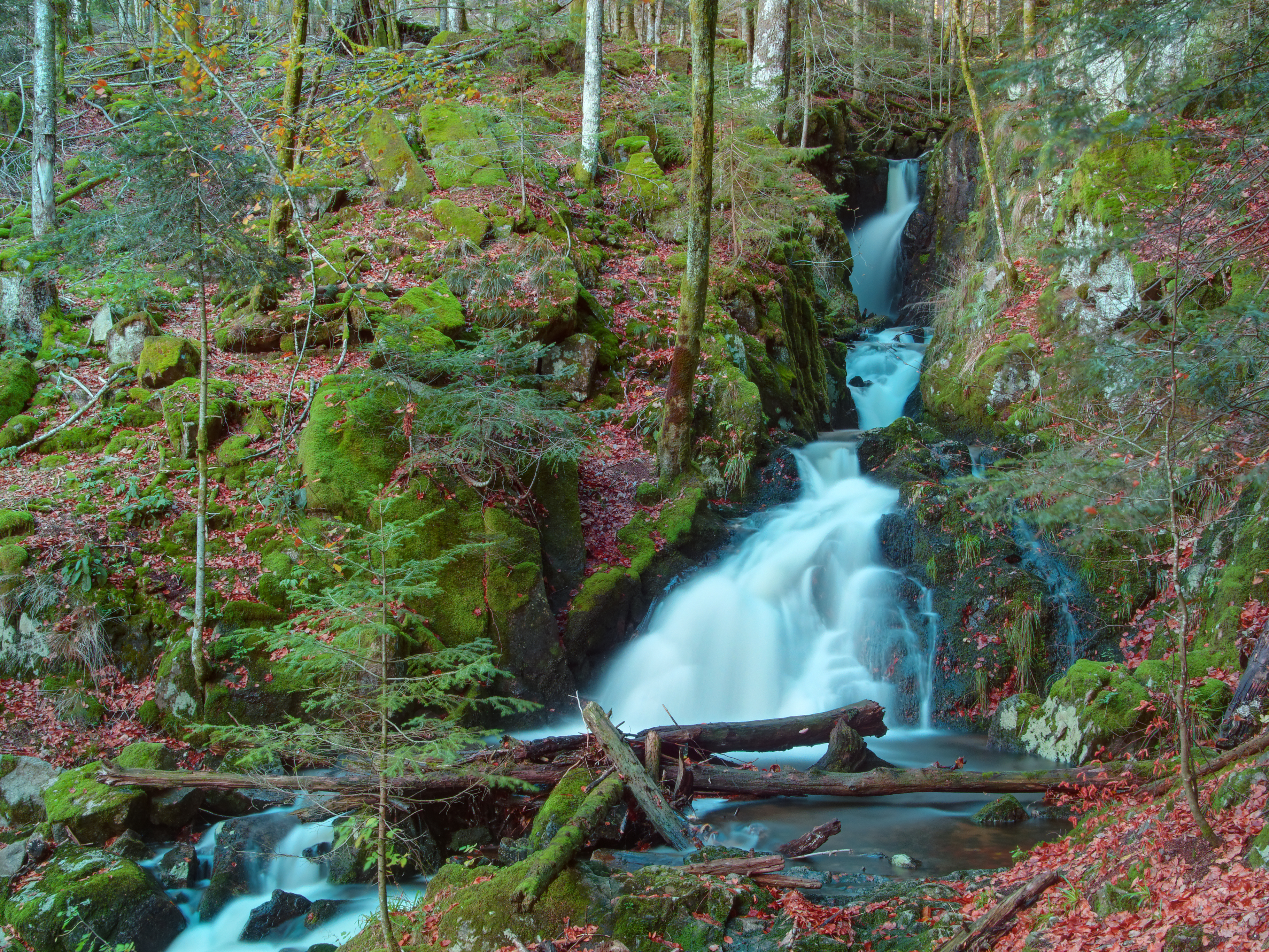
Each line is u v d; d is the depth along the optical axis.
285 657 6.62
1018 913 5.06
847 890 5.84
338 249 12.96
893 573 10.93
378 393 10.04
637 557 10.92
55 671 8.11
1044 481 5.40
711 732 8.09
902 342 18.81
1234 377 5.32
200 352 10.97
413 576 5.07
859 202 23.98
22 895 6.33
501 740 7.78
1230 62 6.62
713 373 13.15
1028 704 9.21
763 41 18.94
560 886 5.62
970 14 28.22
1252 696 6.34
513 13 18.94
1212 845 4.61
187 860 6.82
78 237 8.48
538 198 14.77
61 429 10.17
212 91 10.38
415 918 5.75
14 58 18.31
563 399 11.99
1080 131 5.52
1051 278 13.55
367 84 15.23
